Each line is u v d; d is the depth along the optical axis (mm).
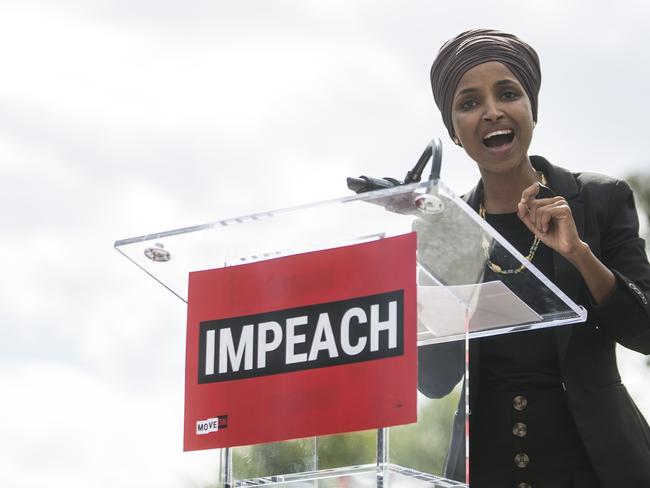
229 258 8000
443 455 7328
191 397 7934
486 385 9445
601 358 9359
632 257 9562
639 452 8977
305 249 7703
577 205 9727
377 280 7402
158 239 7977
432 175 8102
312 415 7457
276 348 7680
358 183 8367
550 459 9164
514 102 9727
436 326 7699
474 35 9992
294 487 7500
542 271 9766
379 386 7262
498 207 10133
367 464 7238
